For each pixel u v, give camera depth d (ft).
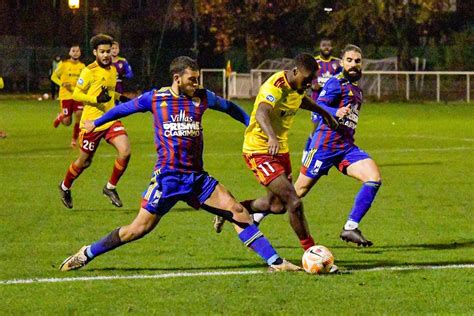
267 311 38.86
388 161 103.09
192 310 39.09
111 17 298.56
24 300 40.83
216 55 294.05
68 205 68.33
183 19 294.66
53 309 39.32
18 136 135.54
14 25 302.25
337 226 61.82
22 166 97.30
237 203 46.44
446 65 268.82
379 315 38.29
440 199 74.02
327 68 98.17
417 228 60.75
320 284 43.73
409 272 46.62
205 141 129.18
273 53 285.64
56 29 299.79
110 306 39.75
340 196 75.72
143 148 117.50
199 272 46.73
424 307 39.58
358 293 42.01
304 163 56.54
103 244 46.37
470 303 40.27
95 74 70.90
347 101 55.31
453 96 235.81
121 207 70.13
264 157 48.78
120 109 46.01
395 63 252.21
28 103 229.66
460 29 279.28
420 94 237.25
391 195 76.33
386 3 263.70
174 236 57.57
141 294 41.88
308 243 47.75
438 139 131.44
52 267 48.06
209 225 61.82
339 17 271.49
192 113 45.27
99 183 83.97
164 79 279.69
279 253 52.44
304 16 286.46
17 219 64.18
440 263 49.21
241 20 285.02
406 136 136.67
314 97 93.71
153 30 297.94
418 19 260.83
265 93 47.65
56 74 115.55
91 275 46.01
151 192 45.47
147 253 51.96
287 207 47.88
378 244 55.26
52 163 100.22
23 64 282.77
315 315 38.27
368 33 274.77
